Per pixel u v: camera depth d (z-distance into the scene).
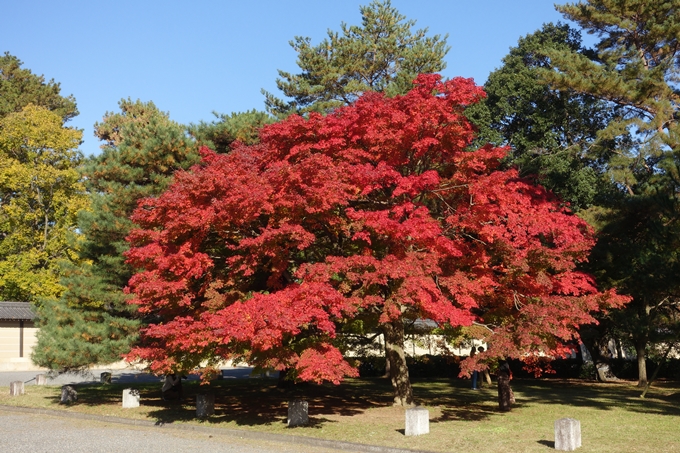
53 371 22.69
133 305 20.88
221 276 17.44
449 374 35.28
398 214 15.62
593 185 30.48
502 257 16.66
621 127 28.36
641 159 28.58
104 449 13.30
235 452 12.88
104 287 21.33
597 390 25.19
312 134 16.92
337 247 18.06
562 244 17.33
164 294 15.61
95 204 22.31
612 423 15.50
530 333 14.97
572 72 27.84
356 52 38.84
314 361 14.20
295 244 15.72
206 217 15.31
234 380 30.88
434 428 15.01
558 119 33.38
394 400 19.83
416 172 18.48
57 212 43.88
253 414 18.09
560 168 30.30
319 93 39.19
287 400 21.55
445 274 16.39
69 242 24.25
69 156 44.94
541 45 35.34
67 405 20.73
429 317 15.87
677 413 17.41
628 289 22.84
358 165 15.99
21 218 43.62
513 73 33.81
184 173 16.56
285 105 40.25
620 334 26.83
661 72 28.55
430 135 16.88
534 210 17.19
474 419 16.61
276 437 14.35
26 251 43.66
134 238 16.89
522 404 20.05
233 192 15.05
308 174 15.05
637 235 24.56
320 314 13.75
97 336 20.48
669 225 20.77
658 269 19.62
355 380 31.55
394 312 15.13
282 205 15.03
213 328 14.61
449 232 17.28
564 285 16.55
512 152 33.78
